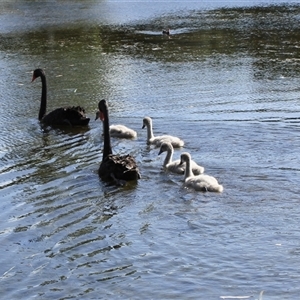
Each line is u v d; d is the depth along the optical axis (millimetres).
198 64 29609
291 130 17641
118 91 24297
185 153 14180
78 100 23094
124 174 14148
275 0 60250
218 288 9484
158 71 28125
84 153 16750
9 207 13078
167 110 20906
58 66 30109
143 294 9414
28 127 19641
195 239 11141
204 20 46781
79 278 10000
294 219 11781
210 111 20484
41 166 15695
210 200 12883
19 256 10867
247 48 33812
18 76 27922
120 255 10695
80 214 12539
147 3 61188
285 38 36875
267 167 14656
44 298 9445
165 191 13578
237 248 10734
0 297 9523
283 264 10141
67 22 48000
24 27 45594
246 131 17719
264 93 23047
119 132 17953
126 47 35344
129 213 12461
